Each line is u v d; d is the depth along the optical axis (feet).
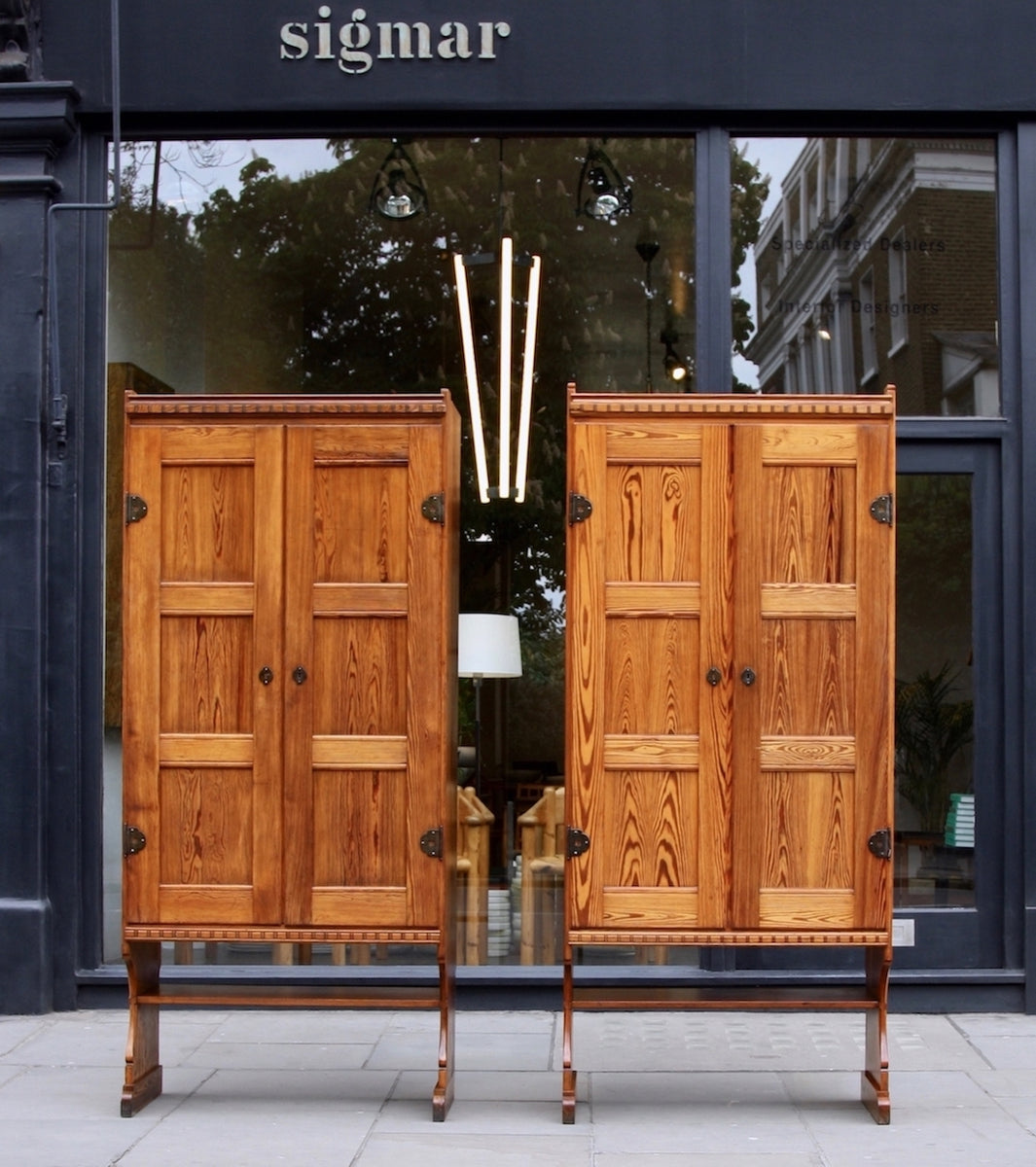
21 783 21.84
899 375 22.80
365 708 16.99
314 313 23.76
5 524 22.04
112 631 22.70
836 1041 20.54
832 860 16.83
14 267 22.18
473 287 23.47
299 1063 19.17
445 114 22.63
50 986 21.93
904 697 22.50
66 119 22.18
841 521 16.94
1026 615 22.08
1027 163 22.40
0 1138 15.99
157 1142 15.85
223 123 22.89
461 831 22.72
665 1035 20.85
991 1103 17.47
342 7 22.44
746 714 16.84
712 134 22.67
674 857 16.84
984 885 22.33
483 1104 17.38
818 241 22.93
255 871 16.92
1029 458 22.22
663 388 23.00
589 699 16.88
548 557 23.15
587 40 22.36
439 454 17.02
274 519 17.06
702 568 16.90
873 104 22.25
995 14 22.27
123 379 22.93
